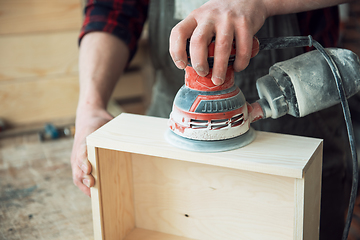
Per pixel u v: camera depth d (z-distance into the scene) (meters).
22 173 1.06
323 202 0.98
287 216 0.69
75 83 1.49
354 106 1.92
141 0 1.06
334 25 0.94
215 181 0.74
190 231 0.80
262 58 0.87
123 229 0.81
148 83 2.08
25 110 1.45
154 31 1.01
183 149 0.61
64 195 0.95
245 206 0.72
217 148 0.60
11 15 1.33
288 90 0.58
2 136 1.33
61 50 1.43
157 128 0.70
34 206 0.90
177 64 0.56
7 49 1.36
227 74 0.58
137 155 0.80
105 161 0.71
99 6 1.01
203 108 0.58
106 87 0.91
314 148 0.60
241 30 0.54
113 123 0.73
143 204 0.84
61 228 0.82
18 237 0.79
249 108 0.63
